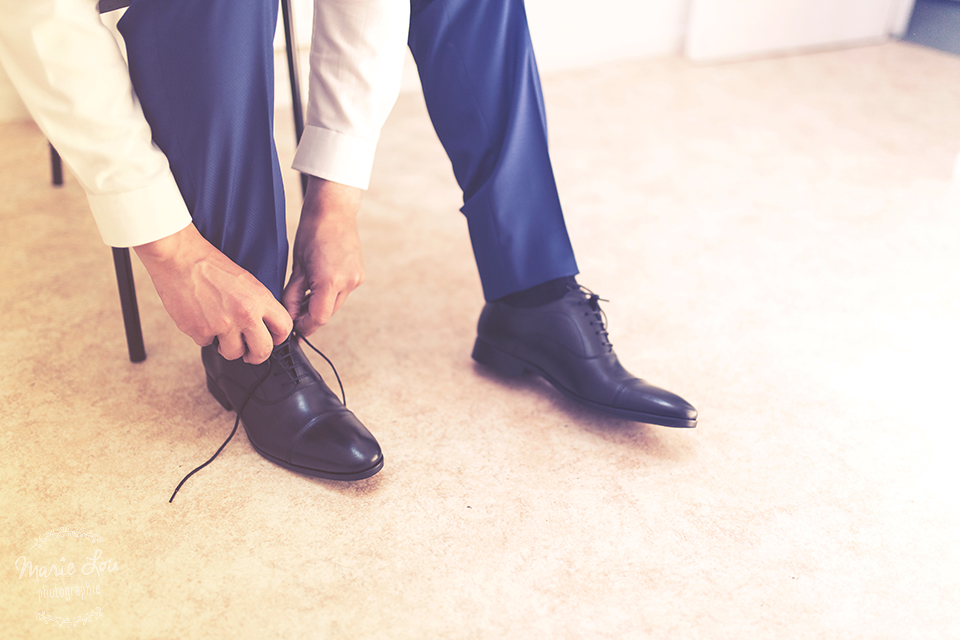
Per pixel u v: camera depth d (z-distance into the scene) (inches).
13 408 53.6
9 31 41.8
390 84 49.7
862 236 70.8
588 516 48.8
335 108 49.3
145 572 46.0
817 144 87.5
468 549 47.3
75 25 42.1
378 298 63.2
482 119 51.5
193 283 46.6
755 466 51.6
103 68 43.1
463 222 72.1
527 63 51.0
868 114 96.6
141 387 55.4
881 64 115.9
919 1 147.4
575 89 104.2
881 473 51.3
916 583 46.3
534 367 55.4
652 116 95.0
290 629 44.2
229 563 46.4
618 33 114.6
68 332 59.1
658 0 115.0
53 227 69.5
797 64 115.6
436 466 51.2
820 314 62.2
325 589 45.6
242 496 49.4
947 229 71.8
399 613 44.8
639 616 44.9
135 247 45.6
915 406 55.2
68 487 49.5
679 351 58.9
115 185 44.2
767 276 66.0
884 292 64.4
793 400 55.5
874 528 48.6
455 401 55.2
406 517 48.6
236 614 44.6
